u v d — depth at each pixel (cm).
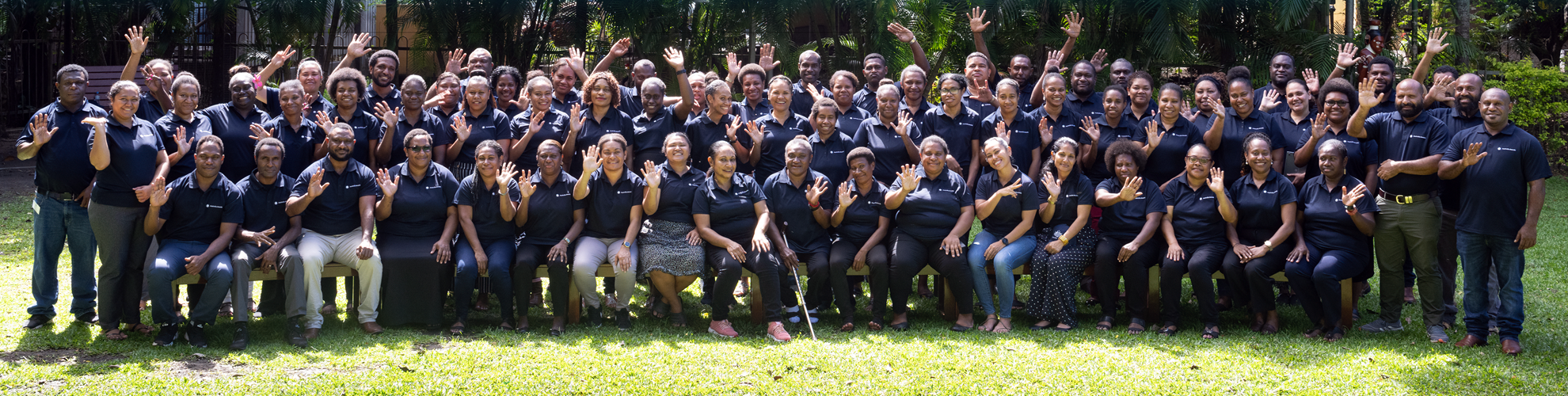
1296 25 948
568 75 651
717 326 533
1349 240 540
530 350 482
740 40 1043
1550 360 477
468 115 596
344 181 527
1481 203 492
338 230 525
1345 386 434
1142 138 603
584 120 606
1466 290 506
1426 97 593
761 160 623
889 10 981
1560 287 638
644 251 543
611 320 568
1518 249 492
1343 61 691
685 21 1037
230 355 469
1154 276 564
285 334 510
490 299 614
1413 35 1164
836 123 613
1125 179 561
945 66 1047
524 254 531
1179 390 426
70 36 1266
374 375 433
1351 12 946
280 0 1052
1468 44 1172
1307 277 535
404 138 583
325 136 565
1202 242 555
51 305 517
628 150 611
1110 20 963
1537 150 482
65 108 506
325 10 1072
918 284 654
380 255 522
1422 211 520
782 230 573
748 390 422
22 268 658
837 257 549
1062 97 618
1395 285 541
